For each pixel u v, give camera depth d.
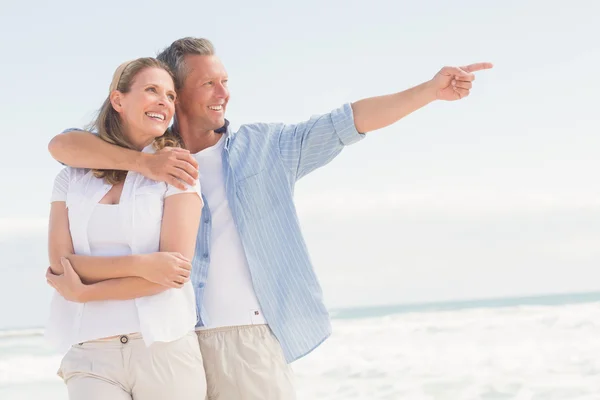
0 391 12.08
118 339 2.49
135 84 2.71
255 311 2.93
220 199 3.02
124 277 2.49
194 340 2.64
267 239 3.00
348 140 3.13
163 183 2.64
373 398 9.81
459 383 10.56
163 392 2.51
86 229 2.59
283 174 3.09
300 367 12.17
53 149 2.69
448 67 3.00
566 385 10.09
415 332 16.69
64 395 11.70
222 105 3.15
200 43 3.15
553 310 19.80
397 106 3.06
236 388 2.89
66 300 2.63
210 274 2.94
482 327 17.06
